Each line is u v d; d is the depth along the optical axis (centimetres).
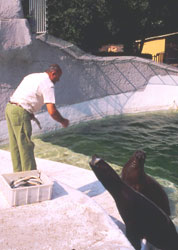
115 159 782
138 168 385
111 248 243
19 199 302
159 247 347
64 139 970
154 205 327
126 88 1427
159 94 1527
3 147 870
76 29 1655
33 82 390
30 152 394
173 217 462
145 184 393
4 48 873
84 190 463
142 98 1481
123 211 327
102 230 269
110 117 1330
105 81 1334
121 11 1880
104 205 425
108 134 1041
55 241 250
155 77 1516
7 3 865
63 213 293
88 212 297
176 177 675
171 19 2275
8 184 310
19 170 414
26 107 386
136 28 2061
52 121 1077
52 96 389
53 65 405
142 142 948
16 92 399
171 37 2809
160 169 725
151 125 1189
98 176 313
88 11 1652
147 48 3055
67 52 1140
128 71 1420
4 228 265
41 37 1008
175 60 2814
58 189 340
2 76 920
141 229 333
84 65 1230
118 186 315
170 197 552
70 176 515
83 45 1925
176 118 1332
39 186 306
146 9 1936
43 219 281
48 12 1598
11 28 880
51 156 789
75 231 266
